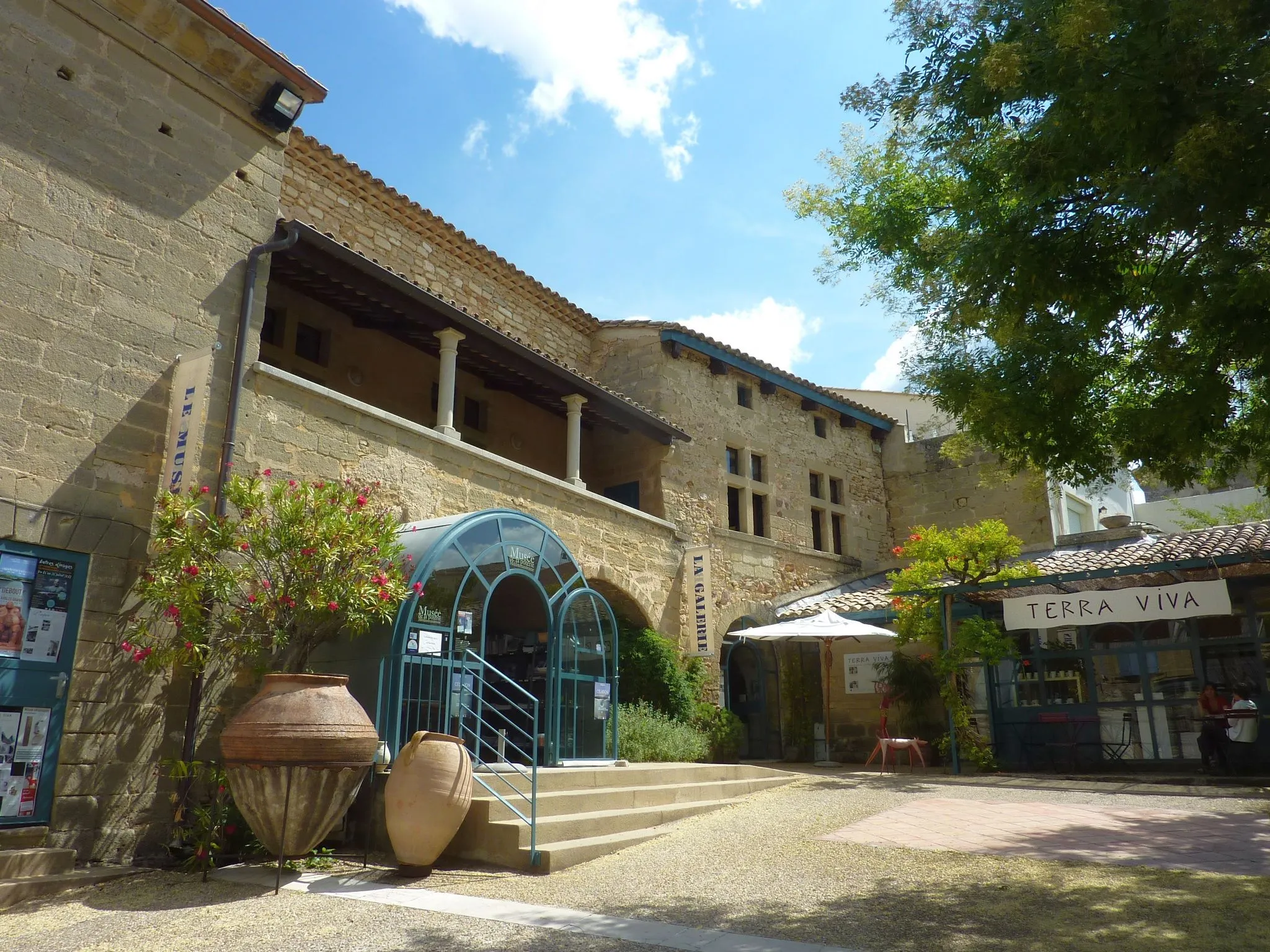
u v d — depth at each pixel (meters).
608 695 11.20
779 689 17.28
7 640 7.09
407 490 10.64
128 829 7.59
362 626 8.09
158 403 8.46
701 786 10.06
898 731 16.64
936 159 7.08
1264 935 4.75
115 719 7.66
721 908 5.71
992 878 6.18
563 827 7.64
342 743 6.77
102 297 8.17
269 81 9.79
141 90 8.80
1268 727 12.45
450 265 14.66
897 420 22.39
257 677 8.05
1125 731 13.62
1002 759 14.28
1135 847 7.01
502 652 11.68
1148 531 17.88
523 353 12.62
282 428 9.36
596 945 4.96
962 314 6.13
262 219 9.73
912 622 14.95
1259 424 6.46
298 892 6.35
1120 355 6.56
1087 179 5.86
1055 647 14.43
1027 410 6.30
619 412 14.88
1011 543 14.67
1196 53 5.00
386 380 13.50
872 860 6.87
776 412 18.62
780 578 17.69
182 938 5.24
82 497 7.75
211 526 7.85
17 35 7.91
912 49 6.53
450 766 6.94
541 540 10.63
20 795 7.00
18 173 7.74
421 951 4.90
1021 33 5.86
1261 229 5.43
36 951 5.05
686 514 16.00
